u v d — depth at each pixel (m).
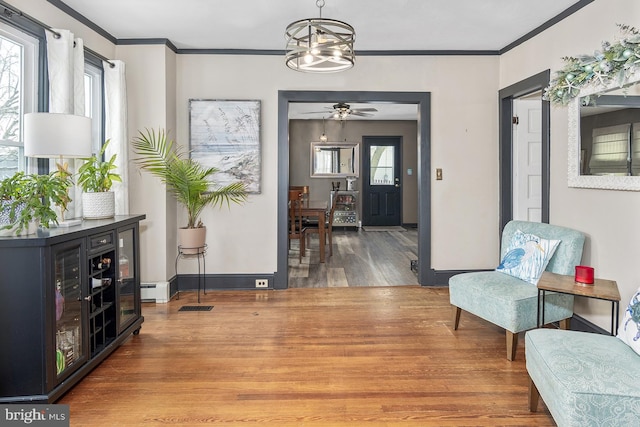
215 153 4.28
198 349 2.85
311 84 4.32
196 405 2.14
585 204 3.02
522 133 4.32
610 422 1.54
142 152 3.88
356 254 6.43
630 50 2.33
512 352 2.67
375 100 4.34
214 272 4.37
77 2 3.11
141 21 3.50
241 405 2.14
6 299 2.00
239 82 4.28
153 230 3.98
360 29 3.71
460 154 4.41
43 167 2.88
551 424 1.98
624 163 2.58
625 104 2.56
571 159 3.09
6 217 2.08
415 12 3.33
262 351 2.82
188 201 3.92
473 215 4.45
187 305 3.86
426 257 4.46
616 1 2.70
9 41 2.63
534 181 4.35
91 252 2.46
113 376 2.46
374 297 4.11
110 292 2.76
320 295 4.18
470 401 2.19
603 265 2.84
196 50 4.22
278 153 4.33
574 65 2.74
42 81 2.84
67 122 2.38
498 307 2.72
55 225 2.48
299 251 6.46
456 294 3.16
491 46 4.20
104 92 3.63
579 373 1.64
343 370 2.54
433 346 2.91
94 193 2.87
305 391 2.29
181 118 4.26
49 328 2.06
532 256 2.95
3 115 2.60
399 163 9.63
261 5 3.19
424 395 2.25
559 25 3.35
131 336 3.09
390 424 1.98
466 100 4.39
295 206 5.91
